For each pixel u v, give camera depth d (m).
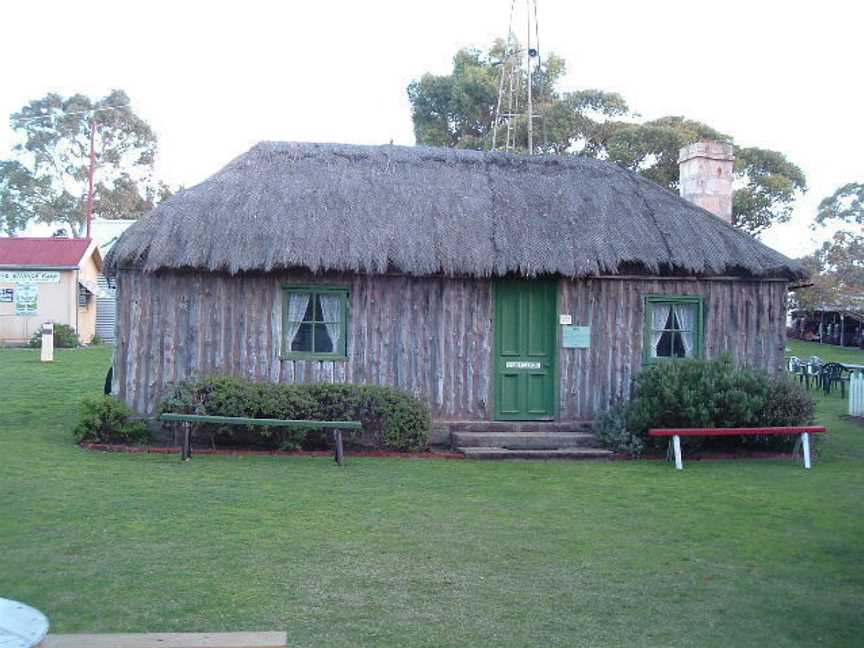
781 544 8.32
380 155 15.56
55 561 7.16
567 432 13.64
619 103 41.25
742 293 14.31
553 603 6.58
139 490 9.70
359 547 7.80
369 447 12.87
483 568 7.35
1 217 53.84
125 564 7.12
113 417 12.49
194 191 13.97
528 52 30.75
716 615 6.46
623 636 5.98
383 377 13.59
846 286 32.06
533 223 14.04
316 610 6.24
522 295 13.95
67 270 34.81
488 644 5.75
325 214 13.68
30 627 3.96
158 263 12.80
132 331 13.20
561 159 16.17
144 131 56.12
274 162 14.97
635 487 10.75
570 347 13.93
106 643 5.05
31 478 10.15
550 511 9.38
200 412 12.20
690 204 15.22
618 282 14.05
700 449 13.30
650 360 14.09
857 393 18.64
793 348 41.12
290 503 9.33
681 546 8.18
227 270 13.02
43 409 16.02
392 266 13.27
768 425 13.04
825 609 6.65
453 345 13.74
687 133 37.84
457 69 48.03
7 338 34.62
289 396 12.52
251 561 7.30
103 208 54.56
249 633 5.33
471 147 43.69
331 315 13.65
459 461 12.34
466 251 13.41
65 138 54.03
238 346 13.36
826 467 12.44
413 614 6.24
